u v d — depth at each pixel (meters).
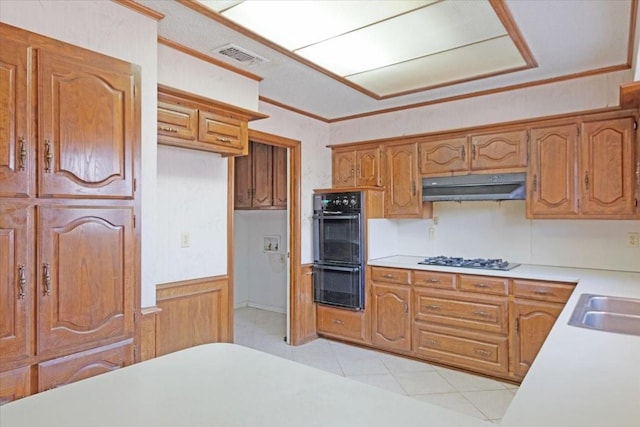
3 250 1.50
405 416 0.88
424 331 3.59
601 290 2.32
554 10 2.11
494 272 3.22
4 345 1.50
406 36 2.44
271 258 5.59
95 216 1.77
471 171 3.60
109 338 1.81
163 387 1.03
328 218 4.14
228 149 2.76
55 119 1.64
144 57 2.08
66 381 1.67
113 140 1.83
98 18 1.89
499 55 2.72
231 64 2.84
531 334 3.06
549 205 3.20
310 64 2.86
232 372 1.14
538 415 0.87
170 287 2.74
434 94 3.60
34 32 1.63
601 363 1.19
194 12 2.13
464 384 3.16
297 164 4.13
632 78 2.82
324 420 0.86
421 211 3.91
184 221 2.86
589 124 3.04
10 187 1.52
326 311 4.24
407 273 3.68
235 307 5.71
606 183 2.97
